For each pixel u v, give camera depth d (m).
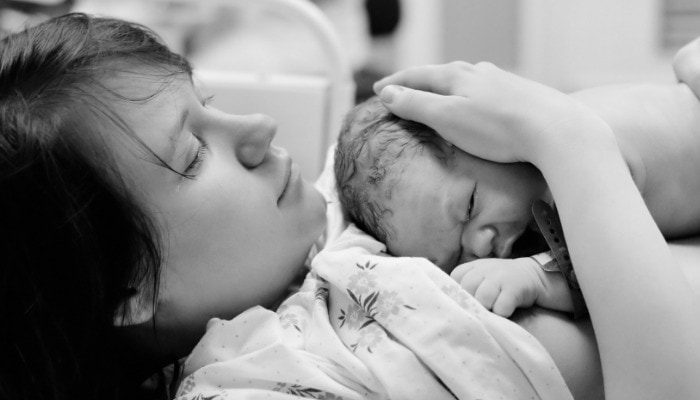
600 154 0.72
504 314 0.71
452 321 0.69
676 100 0.88
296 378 0.71
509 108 0.77
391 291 0.73
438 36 2.74
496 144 0.77
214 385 0.74
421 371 0.69
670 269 0.65
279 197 0.83
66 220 0.69
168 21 2.21
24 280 0.71
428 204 0.81
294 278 0.89
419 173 0.82
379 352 0.70
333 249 0.82
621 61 2.61
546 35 2.69
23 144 0.69
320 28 1.38
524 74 2.74
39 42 0.77
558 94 0.78
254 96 1.40
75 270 0.71
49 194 0.69
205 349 0.77
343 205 0.94
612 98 0.89
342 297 0.77
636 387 0.63
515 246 0.82
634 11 2.55
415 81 0.88
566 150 0.72
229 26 2.26
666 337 0.63
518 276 0.73
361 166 0.87
